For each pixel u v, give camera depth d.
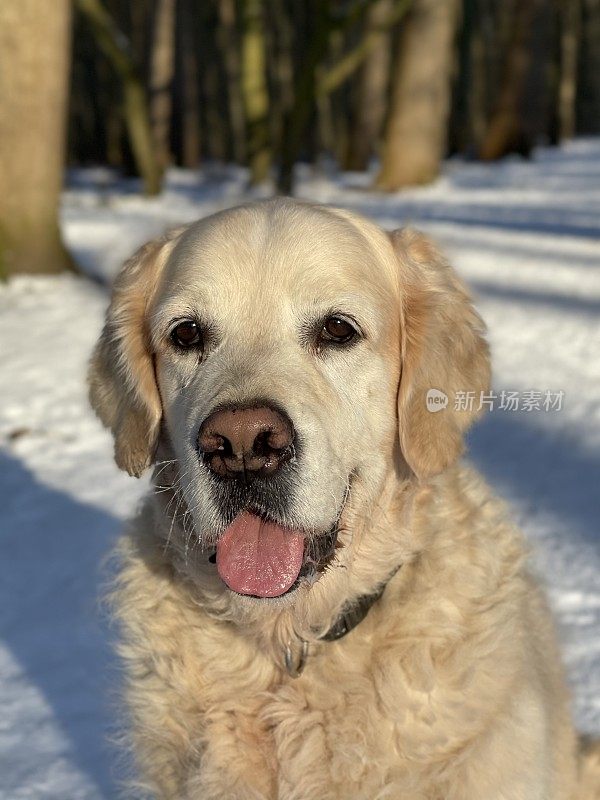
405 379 0.78
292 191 4.44
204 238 0.76
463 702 0.73
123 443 0.80
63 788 0.90
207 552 0.75
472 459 1.61
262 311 0.74
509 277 3.01
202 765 0.74
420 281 0.79
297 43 8.20
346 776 0.73
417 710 0.73
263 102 5.17
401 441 0.77
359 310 0.75
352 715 0.73
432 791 0.73
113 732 0.92
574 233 3.79
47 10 2.54
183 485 0.73
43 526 1.38
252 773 0.74
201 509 0.71
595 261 3.24
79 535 1.35
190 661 0.76
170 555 0.77
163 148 6.23
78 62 8.47
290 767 0.74
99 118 8.69
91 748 0.95
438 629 0.74
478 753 0.73
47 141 2.69
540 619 0.83
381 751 0.73
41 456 1.64
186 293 0.75
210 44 8.42
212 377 0.72
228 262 0.75
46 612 1.17
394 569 0.76
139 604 0.78
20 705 1.01
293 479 0.70
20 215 2.69
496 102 7.25
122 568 0.81
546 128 8.80
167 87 6.18
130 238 3.40
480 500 0.80
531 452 1.64
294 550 0.71
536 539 1.28
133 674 0.78
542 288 2.86
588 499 1.42
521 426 1.77
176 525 0.76
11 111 2.62
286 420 0.69
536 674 0.77
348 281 0.75
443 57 5.51
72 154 8.70
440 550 0.76
